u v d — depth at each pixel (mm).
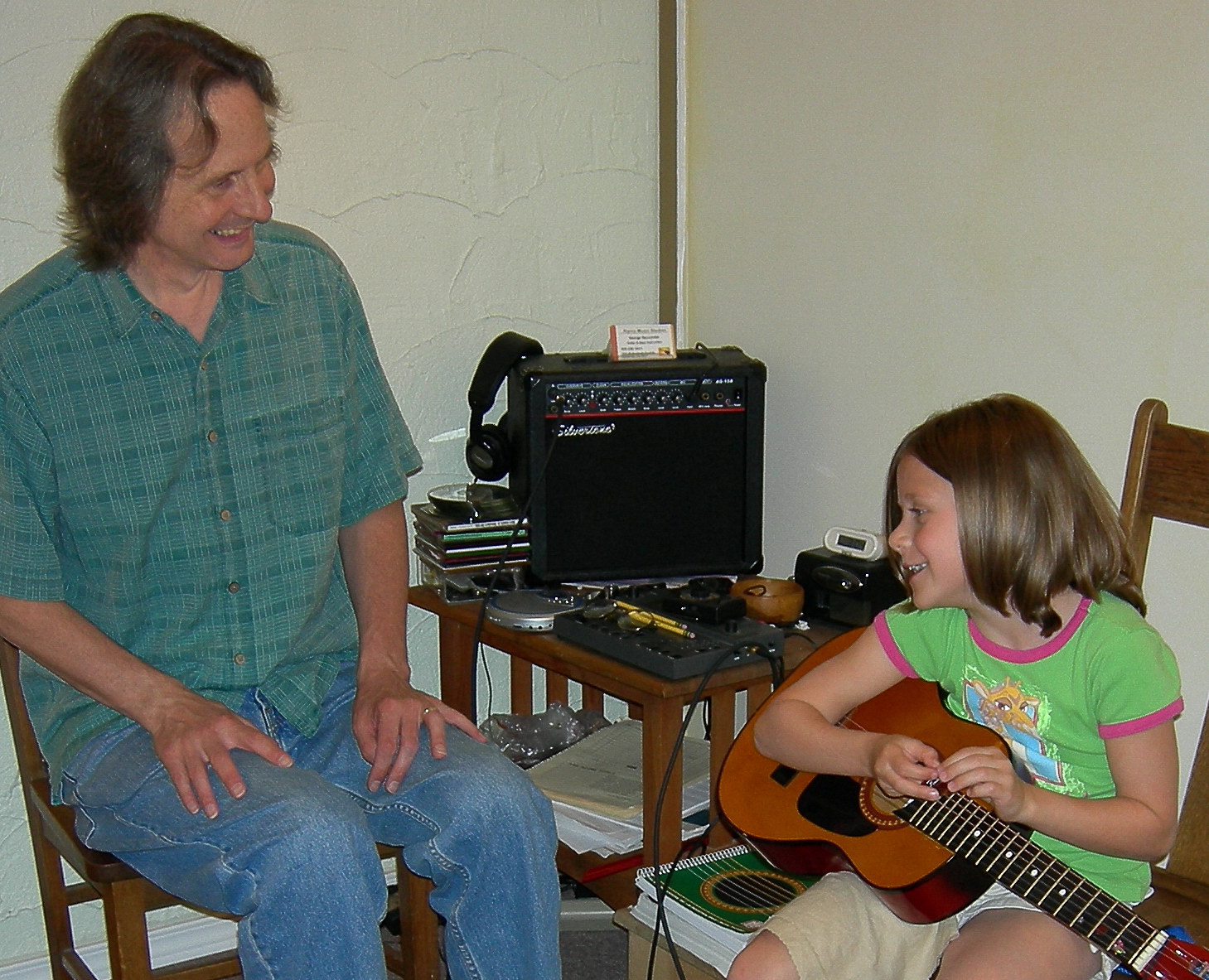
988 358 1845
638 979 1599
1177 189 1592
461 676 2059
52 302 1485
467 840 1466
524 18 2131
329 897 1337
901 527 1380
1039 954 1272
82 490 1498
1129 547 1414
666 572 2033
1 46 1745
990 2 1766
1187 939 1267
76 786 1510
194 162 1376
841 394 2074
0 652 1717
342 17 1971
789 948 1323
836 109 2004
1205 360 1592
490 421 2219
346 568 1750
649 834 1701
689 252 2328
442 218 2115
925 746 1342
